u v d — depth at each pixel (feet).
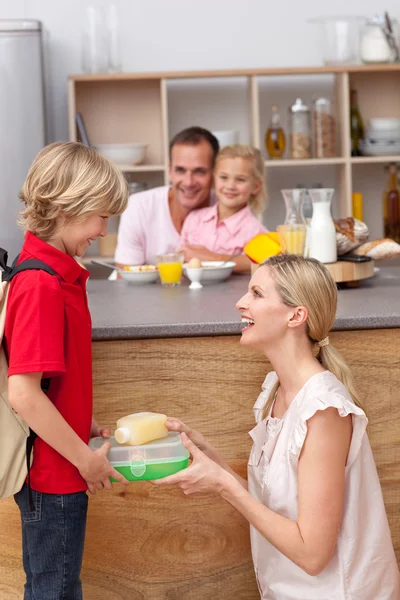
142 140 13.56
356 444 4.99
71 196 4.74
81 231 4.92
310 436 4.90
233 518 6.10
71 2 13.43
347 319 5.86
